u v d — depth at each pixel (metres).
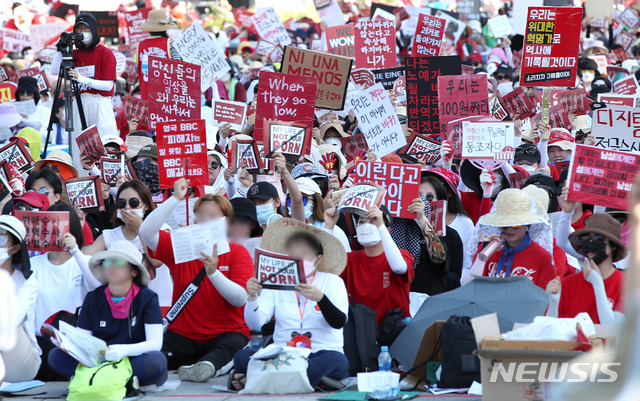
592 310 10.55
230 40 46.94
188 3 55.81
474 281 11.53
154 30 24.11
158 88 18.00
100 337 10.97
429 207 13.70
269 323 13.38
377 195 12.18
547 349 9.10
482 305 10.95
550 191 14.80
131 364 10.77
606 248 10.45
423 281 13.20
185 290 12.33
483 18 45.84
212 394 10.90
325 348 11.49
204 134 13.70
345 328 11.89
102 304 11.00
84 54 21.48
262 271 11.20
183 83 18.03
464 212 14.57
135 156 16.45
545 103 18.00
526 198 11.78
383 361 11.22
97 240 13.12
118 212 13.09
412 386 10.92
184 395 10.80
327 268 11.76
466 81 18.39
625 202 11.75
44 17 46.88
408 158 18.64
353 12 53.69
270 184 14.57
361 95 18.39
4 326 9.02
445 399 10.20
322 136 21.41
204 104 29.31
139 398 10.63
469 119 16.67
